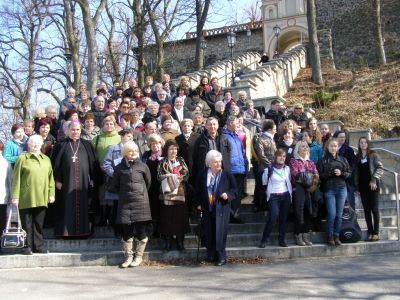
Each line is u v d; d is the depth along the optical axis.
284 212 8.52
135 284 6.61
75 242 8.40
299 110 12.30
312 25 22.17
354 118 16.91
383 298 5.77
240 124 9.66
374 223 8.89
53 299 5.89
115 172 7.83
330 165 8.65
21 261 7.77
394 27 27.86
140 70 22.94
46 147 9.05
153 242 8.62
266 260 8.21
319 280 6.67
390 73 20.39
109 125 8.85
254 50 36.94
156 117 10.74
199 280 6.81
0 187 8.11
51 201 8.09
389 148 13.54
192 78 20.64
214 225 8.12
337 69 25.09
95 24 19.41
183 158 8.80
